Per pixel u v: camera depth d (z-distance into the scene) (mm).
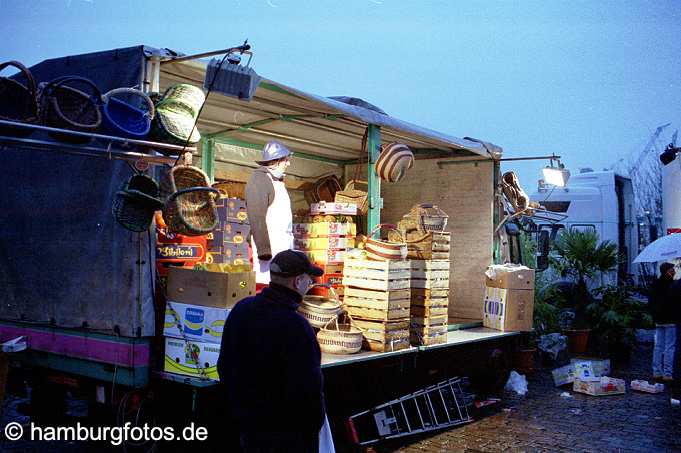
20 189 5348
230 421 4750
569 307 11289
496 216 9102
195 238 5086
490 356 7867
